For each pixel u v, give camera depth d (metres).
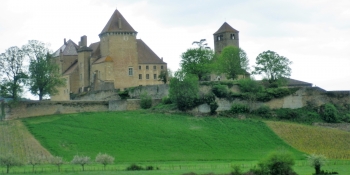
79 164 146.75
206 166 143.88
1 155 136.88
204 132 188.75
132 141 178.25
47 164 149.25
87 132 184.00
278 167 116.75
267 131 191.50
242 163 151.25
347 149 179.62
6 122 194.25
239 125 195.88
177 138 182.38
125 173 125.69
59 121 195.38
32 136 179.00
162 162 155.50
